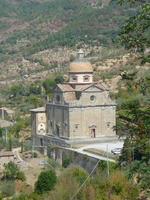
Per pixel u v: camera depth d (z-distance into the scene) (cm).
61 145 17775
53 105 18762
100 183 8806
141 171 3400
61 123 18312
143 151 3403
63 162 16300
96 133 18025
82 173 10894
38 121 19625
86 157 14925
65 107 18000
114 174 8288
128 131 3500
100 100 18075
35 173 14800
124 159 3694
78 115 17888
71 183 9644
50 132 18962
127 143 3500
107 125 18125
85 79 18550
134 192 6575
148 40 3344
